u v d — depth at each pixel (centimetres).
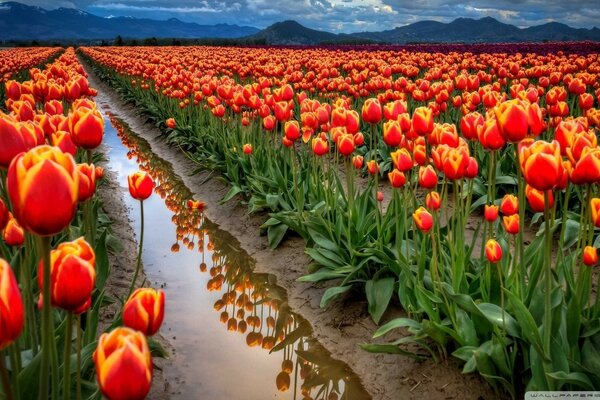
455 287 373
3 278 145
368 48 3388
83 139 295
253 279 592
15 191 158
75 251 182
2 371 172
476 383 363
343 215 550
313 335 475
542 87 926
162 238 710
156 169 1090
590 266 313
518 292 327
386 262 458
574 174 277
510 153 737
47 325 180
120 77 2614
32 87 557
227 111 994
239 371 416
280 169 770
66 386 193
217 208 815
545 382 290
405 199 430
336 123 497
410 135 462
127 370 143
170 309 515
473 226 662
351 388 402
